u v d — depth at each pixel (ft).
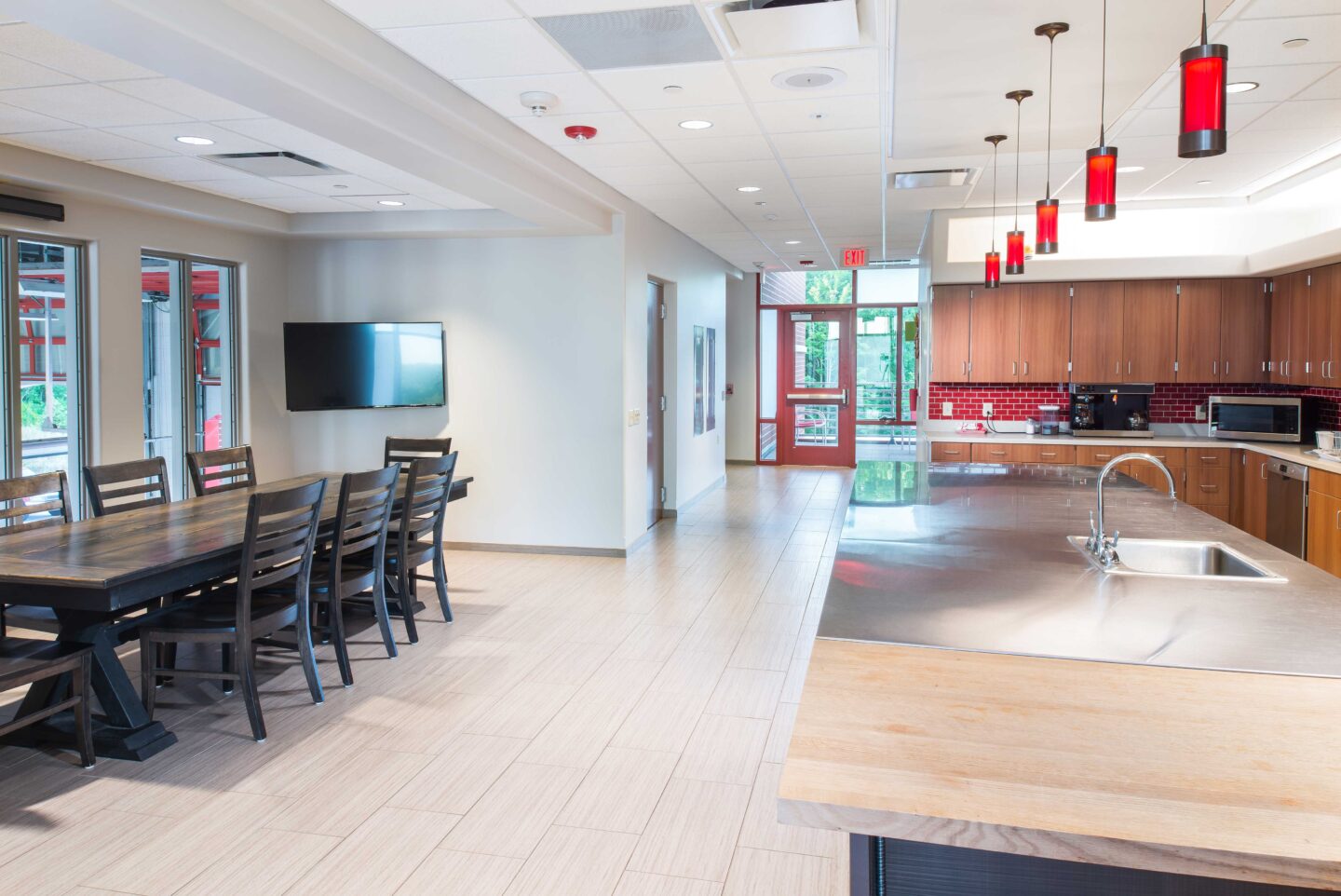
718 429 32.81
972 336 23.26
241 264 20.93
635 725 11.65
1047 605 7.62
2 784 10.06
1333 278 18.78
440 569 16.21
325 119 11.07
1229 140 15.40
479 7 9.46
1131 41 8.68
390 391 21.59
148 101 11.96
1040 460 22.48
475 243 21.70
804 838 8.93
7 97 11.80
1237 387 22.95
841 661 6.27
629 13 9.70
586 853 8.66
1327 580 8.39
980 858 4.88
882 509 12.39
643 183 18.89
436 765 10.54
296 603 12.19
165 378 19.49
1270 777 4.52
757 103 12.98
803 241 28.02
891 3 9.46
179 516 13.55
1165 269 21.83
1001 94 10.44
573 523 21.66
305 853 8.66
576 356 21.36
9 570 9.99
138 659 14.57
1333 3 9.44
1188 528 10.91
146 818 9.34
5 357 15.80
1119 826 4.07
